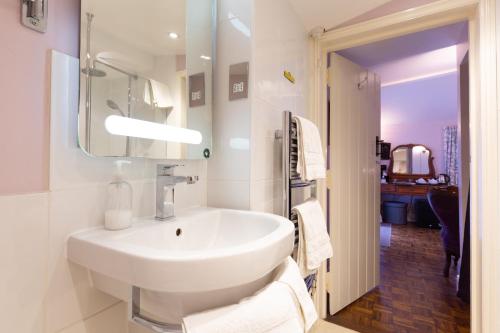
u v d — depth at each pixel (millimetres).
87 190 642
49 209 567
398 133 4496
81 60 626
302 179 1133
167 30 885
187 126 953
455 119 4004
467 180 1949
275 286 577
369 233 2025
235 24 1048
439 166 4199
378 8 1406
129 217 688
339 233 1733
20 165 523
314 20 1504
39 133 554
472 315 1224
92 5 654
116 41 715
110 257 513
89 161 648
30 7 538
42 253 554
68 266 598
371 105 2102
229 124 1044
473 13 1237
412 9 1304
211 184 1073
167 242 748
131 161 759
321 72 1653
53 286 571
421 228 4035
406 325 1562
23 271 523
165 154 856
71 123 611
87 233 621
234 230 907
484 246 1144
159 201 805
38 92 554
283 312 534
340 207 1754
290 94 1370
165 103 871
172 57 902
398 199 4516
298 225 1108
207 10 1066
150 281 460
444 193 2229
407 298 1894
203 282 462
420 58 2459
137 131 738
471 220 1241
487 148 1140
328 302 1704
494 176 1128
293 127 1177
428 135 4270
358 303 1828
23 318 523
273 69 1178
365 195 1996
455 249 2170
